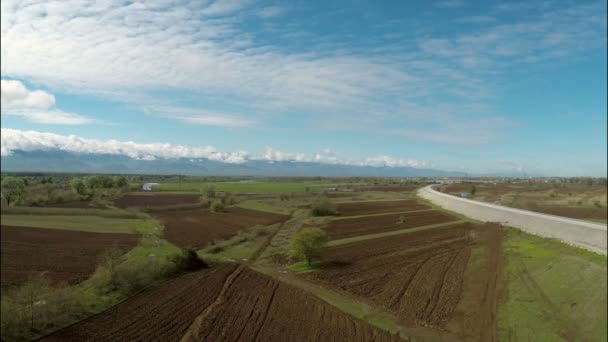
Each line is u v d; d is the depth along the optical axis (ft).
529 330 89.76
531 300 107.14
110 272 111.86
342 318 92.48
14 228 199.21
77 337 80.02
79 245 164.96
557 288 115.14
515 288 116.26
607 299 106.01
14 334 79.10
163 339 79.56
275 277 126.00
